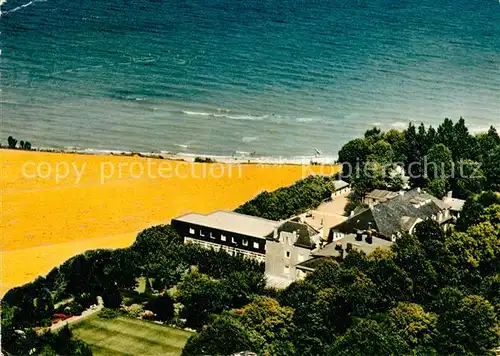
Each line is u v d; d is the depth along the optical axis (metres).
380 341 199.75
